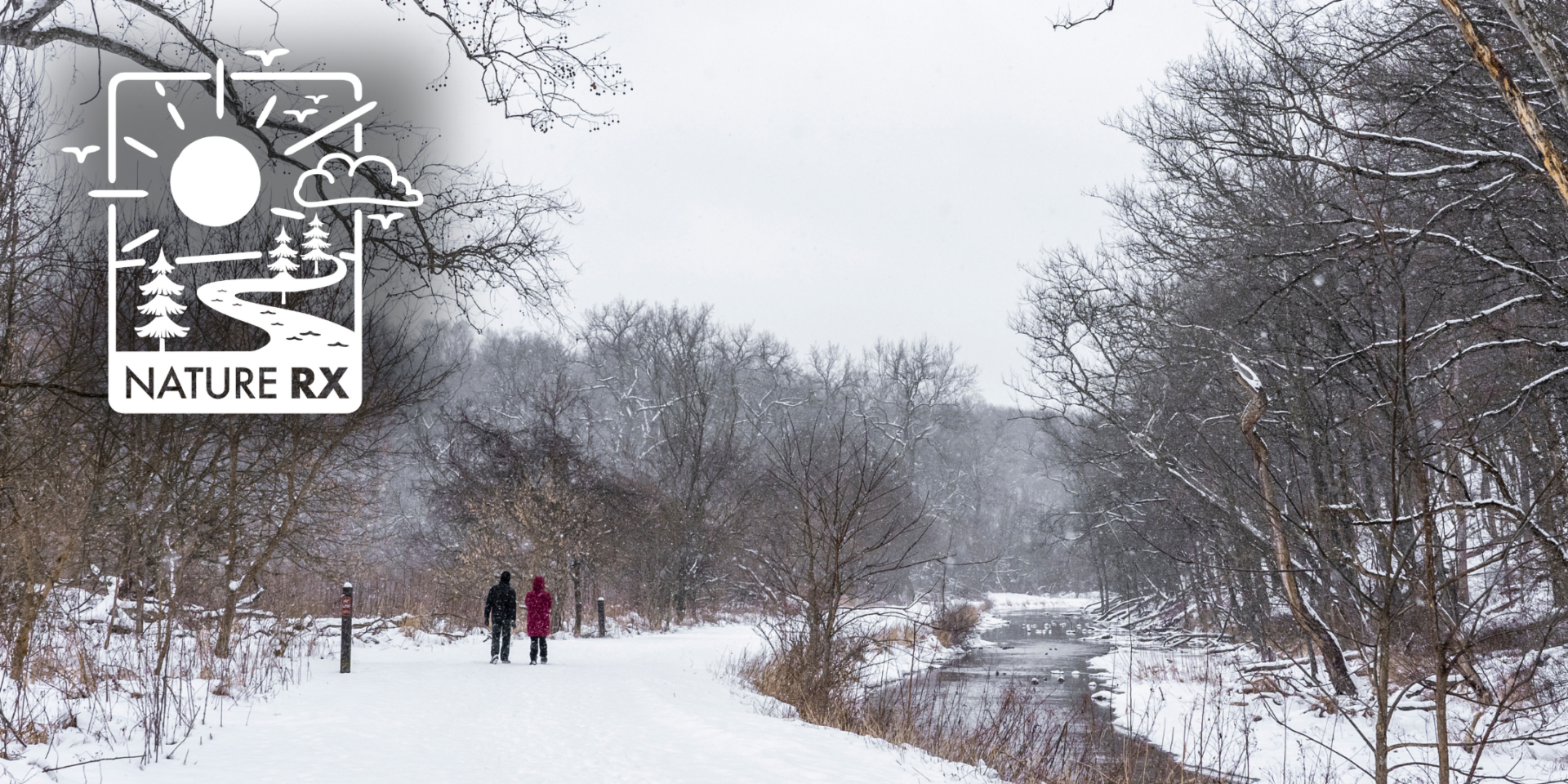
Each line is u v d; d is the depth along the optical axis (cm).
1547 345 1058
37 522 1045
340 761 780
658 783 738
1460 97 1224
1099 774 1127
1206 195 1859
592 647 2397
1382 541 733
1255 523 1709
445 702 1173
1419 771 1174
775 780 761
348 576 2288
